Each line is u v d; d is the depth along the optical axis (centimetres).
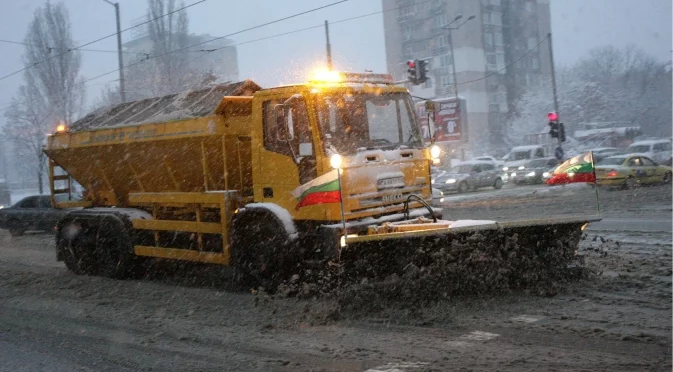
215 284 1043
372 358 604
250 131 967
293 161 874
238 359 626
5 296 1025
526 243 869
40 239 2005
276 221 873
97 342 717
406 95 944
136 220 1117
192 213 1045
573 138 6266
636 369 536
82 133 1220
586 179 934
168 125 1036
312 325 734
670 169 2777
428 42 7538
